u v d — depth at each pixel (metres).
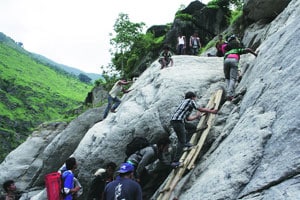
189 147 7.84
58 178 7.31
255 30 13.26
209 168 6.95
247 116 6.88
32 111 75.12
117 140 10.57
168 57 12.04
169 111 9.72
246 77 8.85
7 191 8.61
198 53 17.94
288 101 6.01
